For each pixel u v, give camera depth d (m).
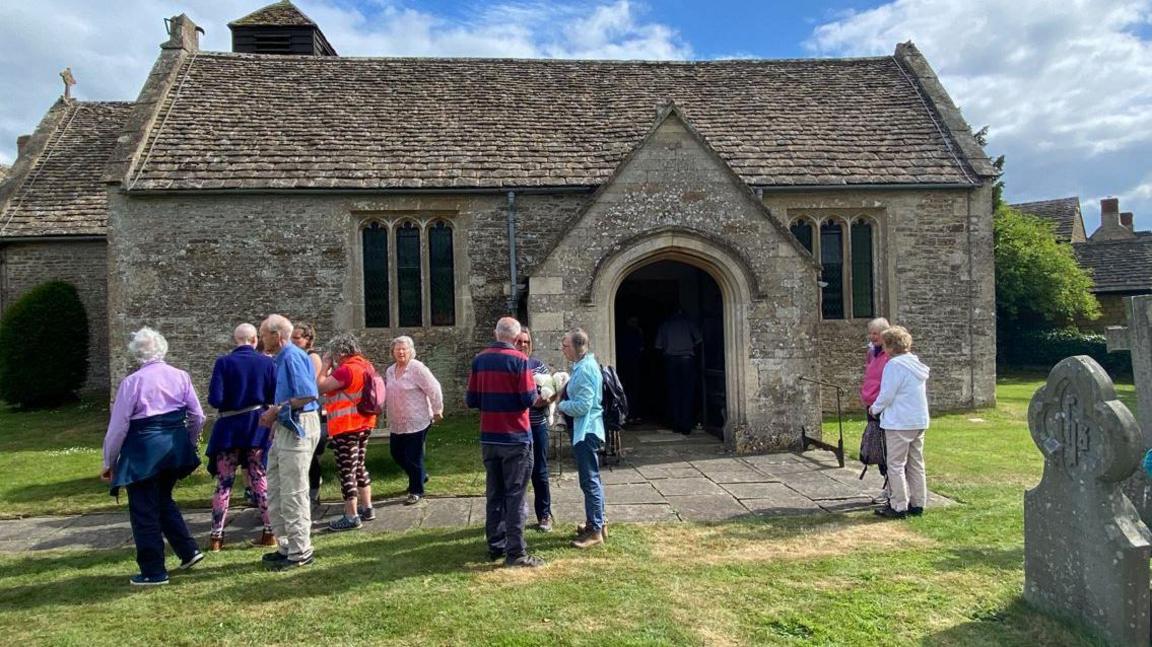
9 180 16.70
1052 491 4.25
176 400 5.22
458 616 4.37
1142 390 5.34
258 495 6.05
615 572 5.13
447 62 16.28
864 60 17.00
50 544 6.22
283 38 18.03
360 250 13.26
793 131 14.47
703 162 9.70
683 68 16.66
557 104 15.09
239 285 12.76
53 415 14.36
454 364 13.35
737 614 4.35
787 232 9.71
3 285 16.23
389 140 13.72
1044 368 23.22
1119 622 3.73
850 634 4.07
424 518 6.79
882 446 6.66
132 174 12.44
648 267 13.65
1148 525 5.02
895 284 13.86
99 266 16.48
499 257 13.24
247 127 13.68
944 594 4.61
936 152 14.16
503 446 5.34
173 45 15.14
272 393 6.12
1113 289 25.52
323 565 5.40
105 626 4.35
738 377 9.73
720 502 7.11
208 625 4.34
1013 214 24.50
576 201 13.28
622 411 7.60
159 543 5.08
